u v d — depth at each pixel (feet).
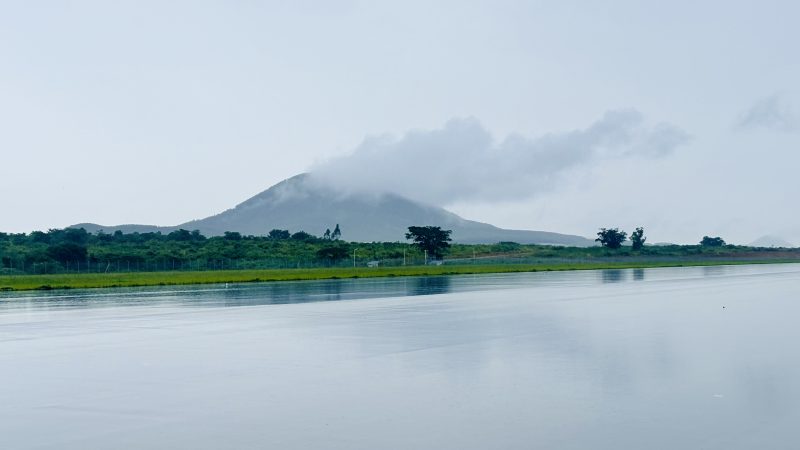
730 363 55.62
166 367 57.88
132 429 37.68
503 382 48.80
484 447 33.14
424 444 33.78
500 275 280.72
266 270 355.97
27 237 608.60
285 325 90.43
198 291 181.37
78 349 70.18
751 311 104.17
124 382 51.29
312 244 621.31
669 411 39.58
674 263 479.82
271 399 44.39
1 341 77.82
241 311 114.42
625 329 80.79
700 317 94.99
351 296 150.92
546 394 44.55
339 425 37.58
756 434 34.71
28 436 36.65
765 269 341.00
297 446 33.88
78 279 271.28
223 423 38.47
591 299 133.90
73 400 45.24
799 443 33.17
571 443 33.50
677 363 55.88
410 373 53.11
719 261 546.26
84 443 35.22
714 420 37.47
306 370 55.16
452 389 46.65
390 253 566.77
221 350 67.51
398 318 98.27
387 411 40.57
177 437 35.94
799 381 48.01
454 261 506.48
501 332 79.36
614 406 40.93
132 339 77.92
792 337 72.13
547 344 68.23
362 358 61.05
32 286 218.79
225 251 540.93
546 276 265.75
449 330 82.12
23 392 48.16
